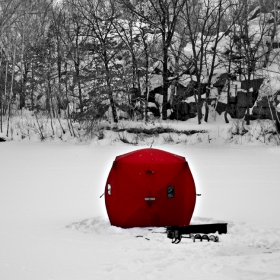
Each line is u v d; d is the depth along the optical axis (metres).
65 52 51.41
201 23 54.00
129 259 6.43
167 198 10.21
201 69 46.22
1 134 44.72
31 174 24.42
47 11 53.62
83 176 23.61
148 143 42.75
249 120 44.72
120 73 45.44
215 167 27.27
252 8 55.22
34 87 51.22
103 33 47.31
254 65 45.47
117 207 10.25
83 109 46.88
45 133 45.09
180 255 6.68
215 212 13.48
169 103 48.25
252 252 7.21
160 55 47.19
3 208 14.59
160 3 45.16
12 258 6.84
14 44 47.44
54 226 10.95
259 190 18.50
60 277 5.61
